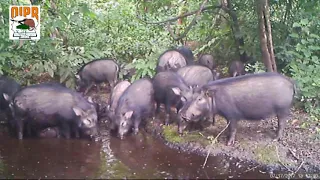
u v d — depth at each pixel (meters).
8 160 6.15
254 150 6.18
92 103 7.39
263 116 6.36
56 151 6.50
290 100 6.38
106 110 7.60
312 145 6.30
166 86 7.30
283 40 8.84
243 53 9.63
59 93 7.07
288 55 8.43
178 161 6.07
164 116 7.66
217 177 5.57
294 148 6.22
